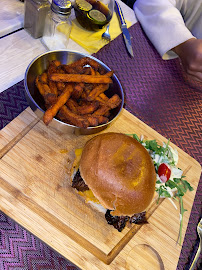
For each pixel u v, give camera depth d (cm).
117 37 49
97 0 46
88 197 32
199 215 39
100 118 33
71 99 34
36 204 31
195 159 43
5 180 31
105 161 30
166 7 52
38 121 36
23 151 34
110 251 32
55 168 34
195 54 49
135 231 34
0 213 30
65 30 41
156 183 35
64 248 30
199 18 60
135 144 31
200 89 50
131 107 43
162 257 33
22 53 40
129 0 60
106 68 39
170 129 43
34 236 30
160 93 46
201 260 36
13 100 37
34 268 28
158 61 50
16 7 44
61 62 39
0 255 28
